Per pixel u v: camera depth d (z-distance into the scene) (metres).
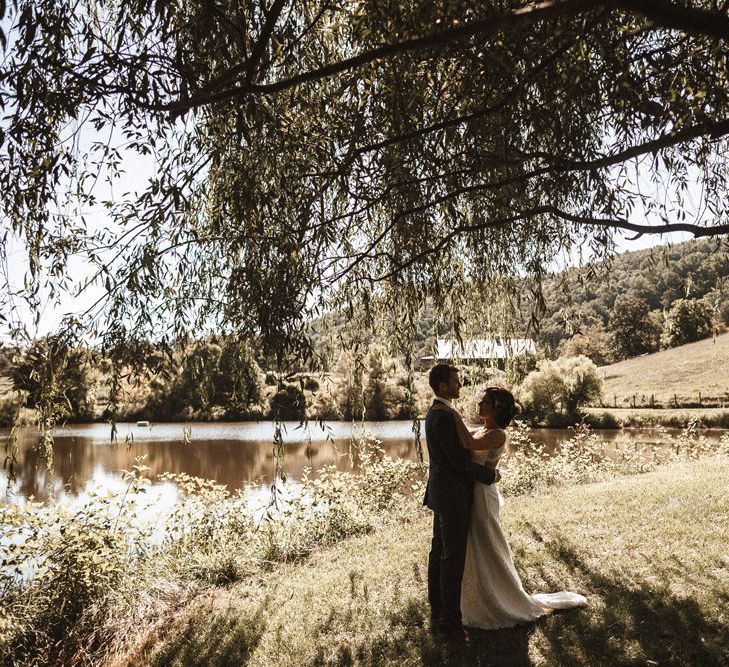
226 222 3.57
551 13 2.15
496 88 3.29
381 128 3.54
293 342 3.26
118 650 5.05
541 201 4.18
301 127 3.51
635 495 6.87
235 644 4.36
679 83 3.23
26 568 6.27
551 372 29.78
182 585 6.09
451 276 4.64
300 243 3.30
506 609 3.80
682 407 33.84
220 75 2.75
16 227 3.31
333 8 3.18
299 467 16.39
